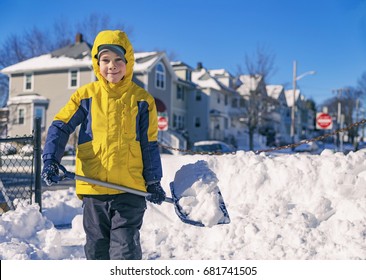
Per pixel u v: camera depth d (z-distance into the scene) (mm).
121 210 2816
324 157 5266
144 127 2941
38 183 5672
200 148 26016
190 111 42656
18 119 32781
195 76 45688
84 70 31875
